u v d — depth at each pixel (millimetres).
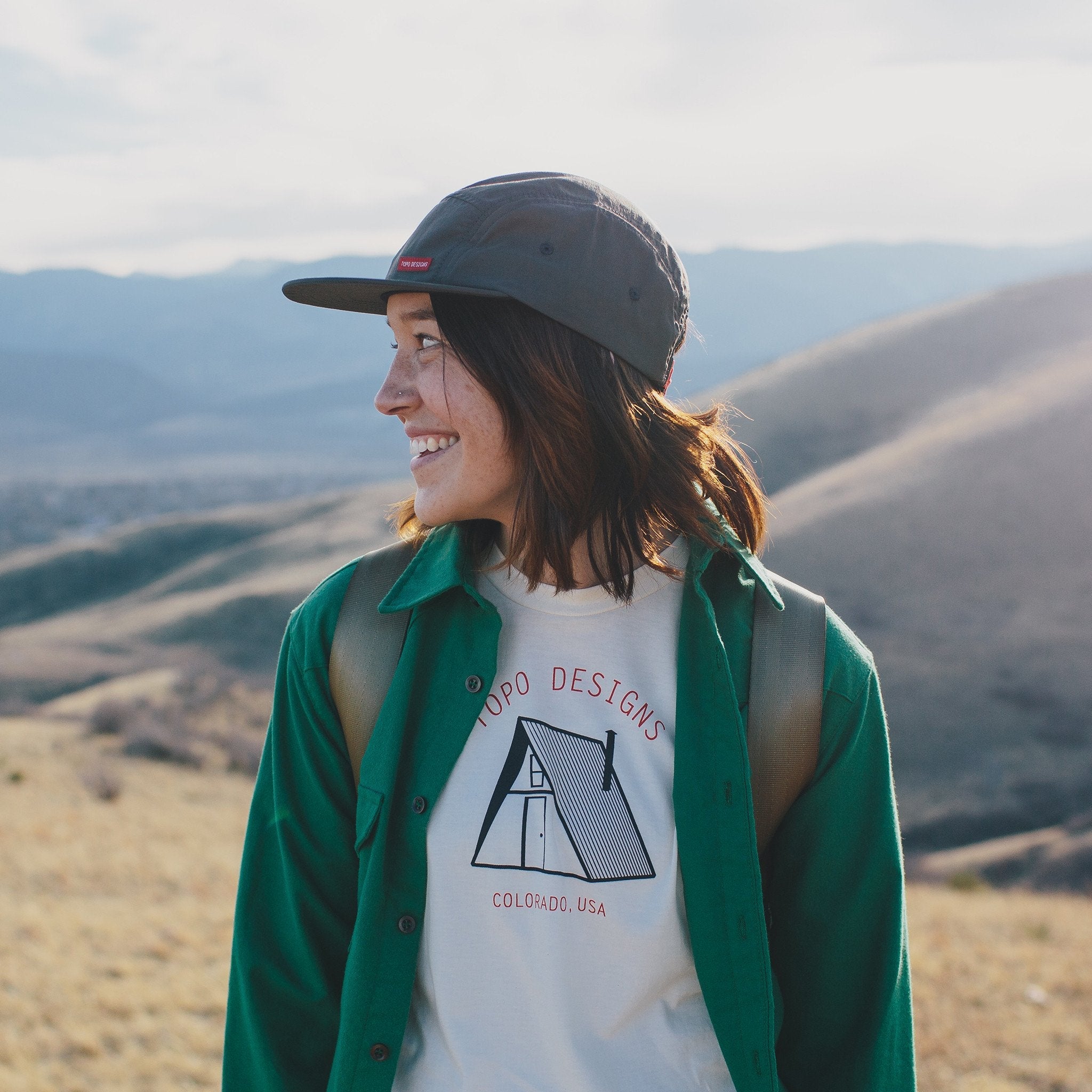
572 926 1187
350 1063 1214
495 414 1224
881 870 1313
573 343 1215
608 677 1287
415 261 1230
